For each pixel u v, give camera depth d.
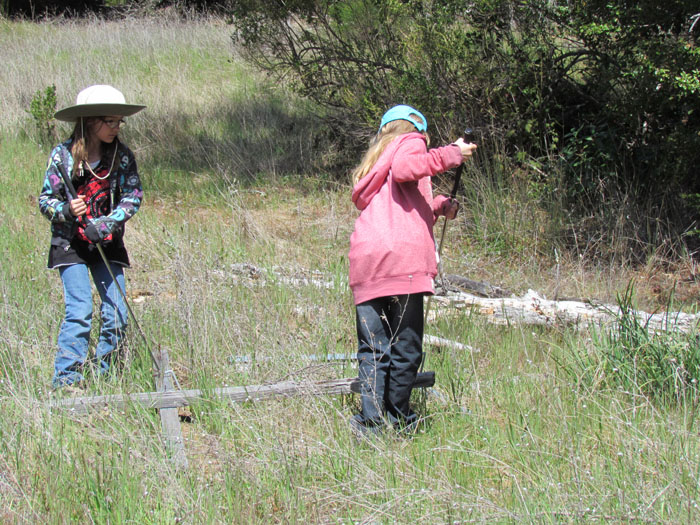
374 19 8.61
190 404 3.78
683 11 6.67
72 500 2.93
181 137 10.99
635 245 6.93
